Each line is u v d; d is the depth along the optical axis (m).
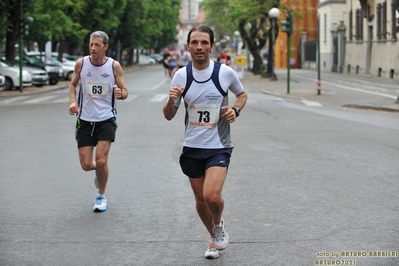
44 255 12.34
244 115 40.56
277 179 19.72
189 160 11.80
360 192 17.78
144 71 145.38
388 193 17.64
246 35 108.06
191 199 17.14
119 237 13.56
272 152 25.12
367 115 41.72
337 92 65.12
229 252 12.41
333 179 19.67
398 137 29.62
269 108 46.16
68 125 34.44
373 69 103.62
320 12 140.25
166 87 75.12
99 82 15.59
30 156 24.19
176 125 34.56
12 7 65.19
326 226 14.23
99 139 15.68
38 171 21.16
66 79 89.06
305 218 14.97
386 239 13.18
